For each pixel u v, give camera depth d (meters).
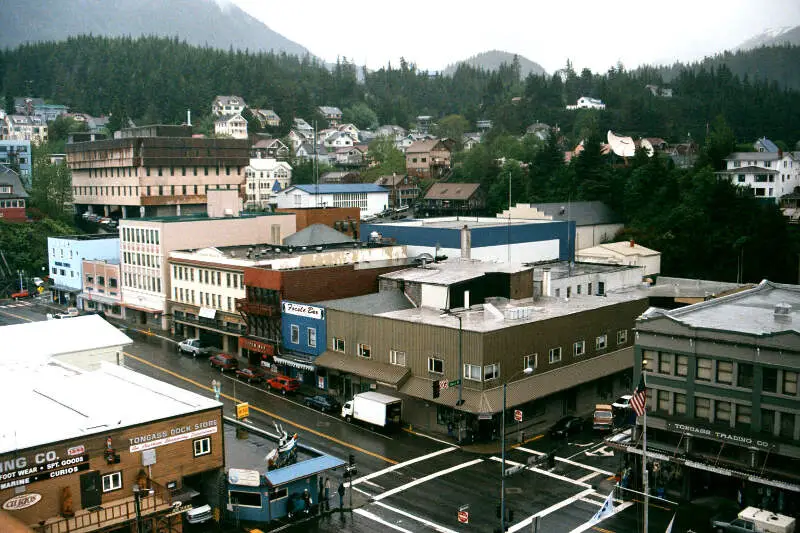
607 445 54.72
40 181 172.88
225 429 54.03
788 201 136.88
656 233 123.25
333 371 69.12
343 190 188.62
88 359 60.06
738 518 41.84
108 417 42.12
